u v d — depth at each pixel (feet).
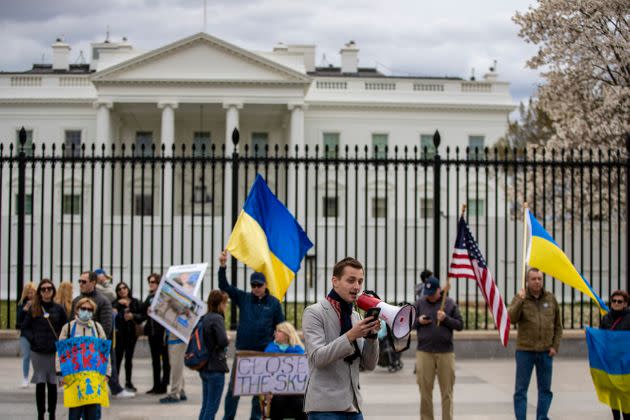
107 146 155.02
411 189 156.66
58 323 33.78
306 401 20.42
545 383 32.81
